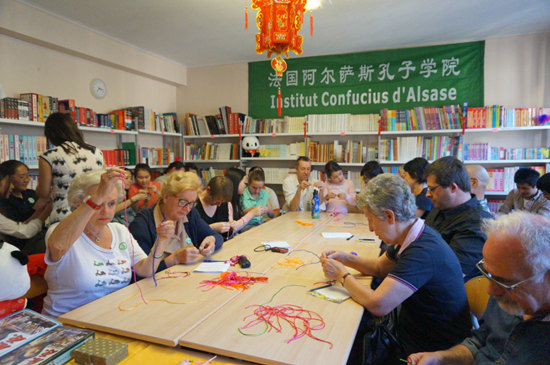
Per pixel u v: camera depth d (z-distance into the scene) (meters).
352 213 3.53
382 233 1.30
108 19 3.61
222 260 1.79
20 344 0.89
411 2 3.20
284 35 2.50
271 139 5.19
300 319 1.10
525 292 0.77
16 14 3.12
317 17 3.54
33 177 3.30
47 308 1.31
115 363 0.88
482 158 4.04
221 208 2.71
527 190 3.03
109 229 1.47
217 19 3.62
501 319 1.03
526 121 3.86
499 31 3.97
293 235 2.42
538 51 4.00
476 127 4.01
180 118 5.67
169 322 1.07
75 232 1.17
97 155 2.32
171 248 1.84
